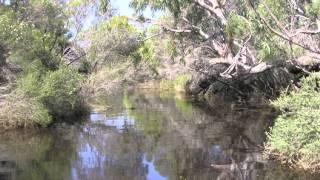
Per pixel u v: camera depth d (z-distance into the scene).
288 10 15.46
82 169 12.72
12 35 20.05
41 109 19.92
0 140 17.25
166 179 11.62
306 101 12.66
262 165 12.50
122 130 19.75
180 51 23.47
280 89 26.94
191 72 37.09
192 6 19.55
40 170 12.65
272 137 14.40
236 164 12.86
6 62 20.47
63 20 28.31
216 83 36.16
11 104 19.25
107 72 29.08
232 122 21.70
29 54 21.48
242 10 14.51
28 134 18.52
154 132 19.02
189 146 15.76
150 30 21.69
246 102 30.88
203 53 28.33
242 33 15.62
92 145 16.22
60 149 15.59
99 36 29.30
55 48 28.48
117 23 20.91
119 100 36.38
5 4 24.38
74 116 24.47
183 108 29.52
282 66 20.84
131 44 28.98
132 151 15.13
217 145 15.81
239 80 31.45
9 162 13.70
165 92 47.00
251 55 20.38
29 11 25.78
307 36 15.77
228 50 20.88
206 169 12.48
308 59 18.30
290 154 12.16
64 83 21.86
